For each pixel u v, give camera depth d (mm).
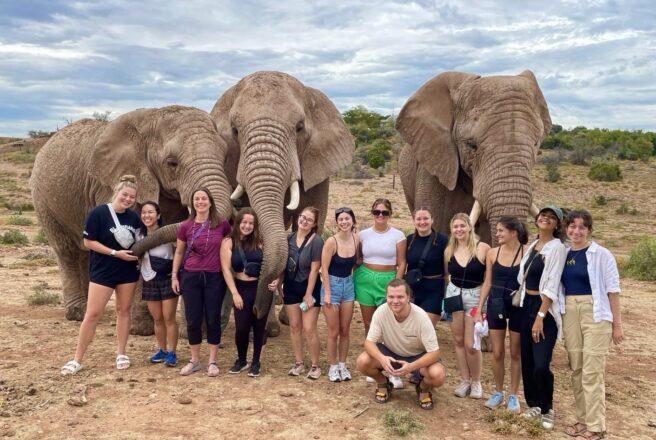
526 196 8031
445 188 9906
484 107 8719
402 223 30172
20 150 88375
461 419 6082
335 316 6891
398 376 6488
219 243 6863
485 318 6539
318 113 9523
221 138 8586
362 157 73375
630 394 7176
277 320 9508
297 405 6207
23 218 29484
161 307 7191
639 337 9859
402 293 5961
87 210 9625
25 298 11031
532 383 6094
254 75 9125
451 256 6668
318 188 9648
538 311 5863
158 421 5668
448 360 8164
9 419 5602
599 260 5672
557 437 5777
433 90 9688
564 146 90938
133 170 8633
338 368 7035
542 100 9250
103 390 6383
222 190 7930
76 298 9703
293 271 7004
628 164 76312
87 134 10000
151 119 8711
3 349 7730
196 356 7055
